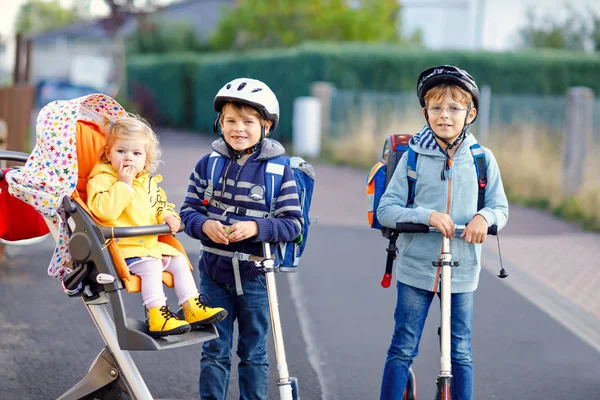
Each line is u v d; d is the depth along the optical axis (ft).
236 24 111.75
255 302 13.04
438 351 19.33
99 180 11.89
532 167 45.83
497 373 17.95
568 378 17.81
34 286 23.09
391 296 24.06
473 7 106.52
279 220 12.58
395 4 108.99
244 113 12.60
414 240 13.26
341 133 62.95
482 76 72.08
